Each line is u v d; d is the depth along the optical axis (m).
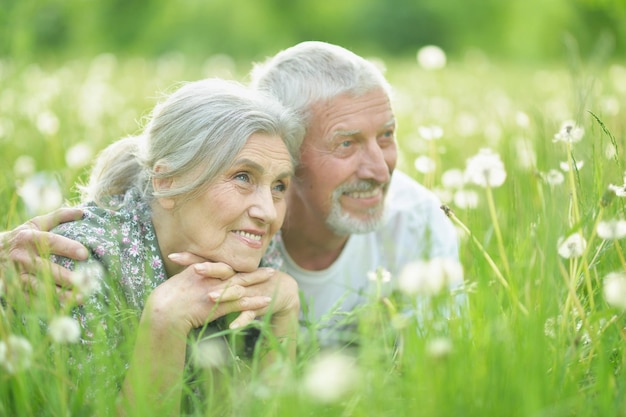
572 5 27.47
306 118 2.93
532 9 33.81
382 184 3.00
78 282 2.16
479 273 2.39
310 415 1.99
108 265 2.61
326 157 2.95
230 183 2.58
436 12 35.88
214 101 2.59
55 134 4.82
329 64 2.95
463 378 1.88
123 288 2.63
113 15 30.66
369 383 2.01
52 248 2.51
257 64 3.29
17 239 2.53
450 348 1.87
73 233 2.61
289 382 1.92
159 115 2.65
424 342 2.04
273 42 32.81
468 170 2.60
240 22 33.06
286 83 2.97
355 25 35.78
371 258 3.32
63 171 3.88
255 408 2.06
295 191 3.08
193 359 2.58
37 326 2.16
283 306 2.71
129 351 2.24
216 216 2.58
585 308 2.56
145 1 31.22
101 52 25.91
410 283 2.06
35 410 2.10
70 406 2.12
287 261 3.25
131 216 2.74
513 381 1.88
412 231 3.36
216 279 2.58
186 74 11.16
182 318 2.48
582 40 20.02
